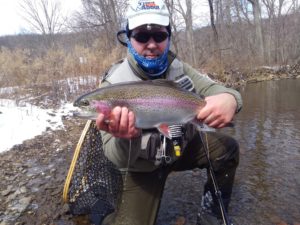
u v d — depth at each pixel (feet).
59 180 5.55
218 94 3.14
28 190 5.23
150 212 3.47
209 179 3.93
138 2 3.17
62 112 10.19
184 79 3.43
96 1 25.38
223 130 8.10
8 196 5.05
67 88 12.13
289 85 17.34
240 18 33.06
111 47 19.34
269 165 5.71
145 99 2.74
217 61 21.56
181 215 4.26
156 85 2.79
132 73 3.30
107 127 2.65
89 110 2.68
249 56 26.48
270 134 7.58
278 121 8.78
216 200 3.90
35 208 4.64
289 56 29.86
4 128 8.29
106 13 23.93
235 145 3.90
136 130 2.80
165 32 3.17
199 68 20.95
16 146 7.31
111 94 2.68
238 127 8.34
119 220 3.45
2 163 6.40
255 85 18.70
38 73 12.56
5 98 11.28
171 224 4.08
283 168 5.56
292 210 4.27
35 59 13.47
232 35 32.17
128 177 3.40
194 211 4.35
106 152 3.23
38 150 7.11
